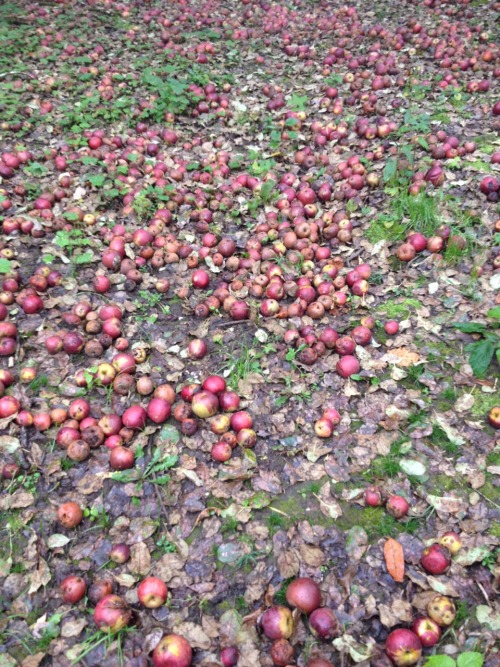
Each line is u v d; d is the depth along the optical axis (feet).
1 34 11.28
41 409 4.28
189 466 3.93
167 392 4.31
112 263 5.73
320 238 6.17
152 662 2.99
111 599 3.12
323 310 5.07
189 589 3.30
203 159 7.90
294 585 3.11
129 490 3.80
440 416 4.21
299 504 3.73
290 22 13.04
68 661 3.01
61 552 3.48
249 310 5.14
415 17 12.65
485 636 3.01
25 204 6.63
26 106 8.73
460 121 8.09
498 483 3.77
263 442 4.11
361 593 3.23
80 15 13.00
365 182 6.80
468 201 6.33
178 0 14.34
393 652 2.87
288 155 7.80
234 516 3.64
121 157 7.63
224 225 6.48
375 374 4.57
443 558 3.25
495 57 9.82
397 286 5.47
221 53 11.50
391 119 8.45
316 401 4.40
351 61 10.57
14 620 3.19
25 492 3.77
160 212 6.44
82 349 4.83
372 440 4.09
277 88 9.83
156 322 5.24
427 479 3.82
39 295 5.40
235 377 4.53
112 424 4.06
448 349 4.77
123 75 10.09
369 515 3.64
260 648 3.01
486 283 5.33
